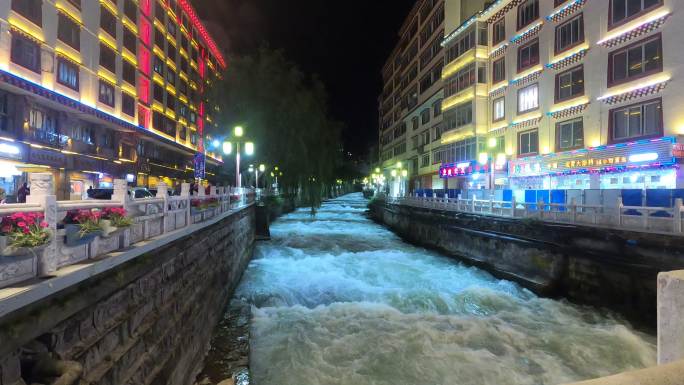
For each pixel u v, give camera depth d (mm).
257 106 27203
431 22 35344
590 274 10586
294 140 28828
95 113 23922
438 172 33312
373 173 75625
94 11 25109
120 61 28406
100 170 25906
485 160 20391
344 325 9633
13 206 3205
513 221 13883
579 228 10953
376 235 26750
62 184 22516
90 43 24656
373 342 8633
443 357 7984
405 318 10070
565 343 8523
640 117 15500
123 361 4352
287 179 31375
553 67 19984
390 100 55750
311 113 31062
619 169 15797
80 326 3674
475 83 25719
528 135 21906
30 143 19375
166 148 38656
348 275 14617
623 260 9625
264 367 7684
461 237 17516
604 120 17031
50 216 3553
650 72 15109
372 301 11617
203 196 9555
